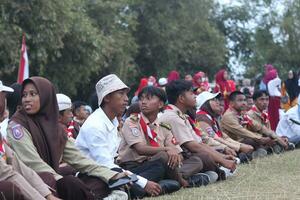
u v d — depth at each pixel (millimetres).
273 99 14609
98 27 26641
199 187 7262
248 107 12406
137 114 7465
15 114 5668
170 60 32125
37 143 5551
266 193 6598
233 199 6242
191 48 33344
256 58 39438
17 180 4859
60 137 5785
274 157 10461
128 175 6203
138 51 30953
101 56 23812
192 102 7977
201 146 7766
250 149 9641
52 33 20031
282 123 13086
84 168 5914
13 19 19344
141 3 31156
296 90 18453
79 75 22844
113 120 6625
